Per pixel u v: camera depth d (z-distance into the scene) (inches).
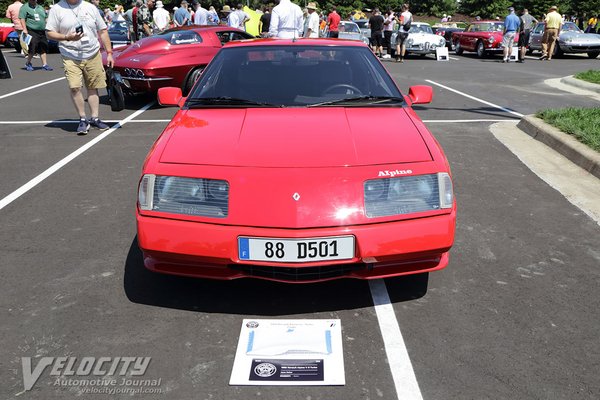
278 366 97.0
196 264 109.3
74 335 106.7
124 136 271.3
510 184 198.2
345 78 152.0
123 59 348.8
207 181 108.0
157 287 125.3
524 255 142.3
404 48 687.7
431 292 123.3
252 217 103.7
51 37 251.9
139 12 625.6
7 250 144.8
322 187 105.7
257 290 123.4
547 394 90.3
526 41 706.2
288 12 419.8
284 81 149.9
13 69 556.1
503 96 399.2
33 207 176.6
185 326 109.7
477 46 805.2
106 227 160.7
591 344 104.2
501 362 98.5
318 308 116.1
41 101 373.4
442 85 456.1
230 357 100.0
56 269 134.2
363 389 91.3
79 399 89.4
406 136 122.1
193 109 141.3
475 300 119.9
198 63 352.2
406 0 2185.0
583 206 176.9
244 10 734.5
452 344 103.8
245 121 129.2
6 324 110.3
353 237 103.8
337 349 101.6
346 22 818.2
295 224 102.7
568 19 1373.0
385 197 107.3
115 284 126.7
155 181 110.7
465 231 157.3
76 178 206.1
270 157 112.0
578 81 458.3
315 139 118.7
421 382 93.0
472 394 90.1
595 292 123.7
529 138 265.1
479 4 2176.4
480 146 250.5
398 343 104.0
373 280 128.3
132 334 107.0
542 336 106.7
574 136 242.4
